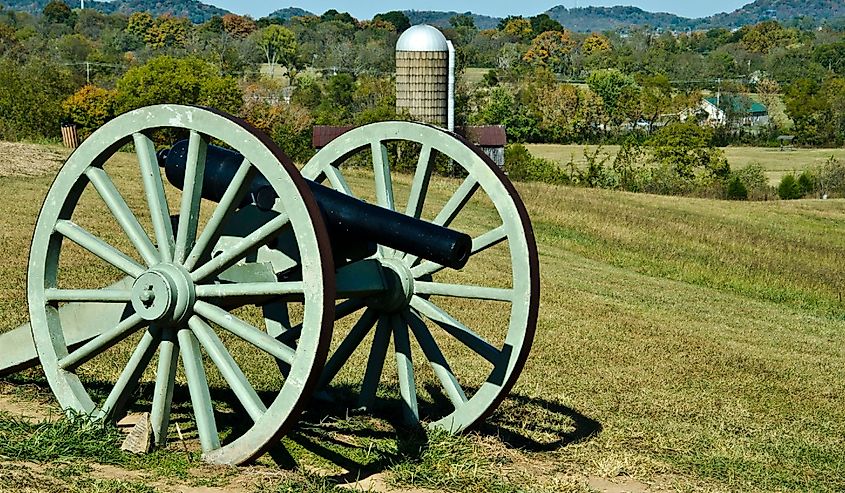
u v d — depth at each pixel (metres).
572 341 12.49
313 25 156.25
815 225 33.84
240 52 120.25
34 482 5.00
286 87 94.25
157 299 5.71
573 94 88.69
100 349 6.14
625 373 10.92
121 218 5.96
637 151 62.03
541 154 77.38
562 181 55.91
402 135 7.05
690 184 57.06
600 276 20.00
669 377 10.98
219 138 5.53
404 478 6.10
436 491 5.96
